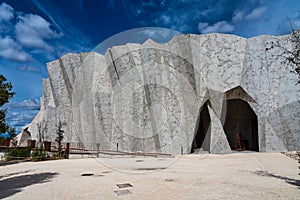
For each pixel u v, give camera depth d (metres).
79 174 9.47
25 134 39.00
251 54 24.28
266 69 23.73
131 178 8.37
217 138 21.19
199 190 6.29
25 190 6.55
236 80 23.86
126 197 5.59
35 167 12.30
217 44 24.33
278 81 23.38
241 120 28.39
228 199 5.34
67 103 28.62
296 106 22.52
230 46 24.47
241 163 13.30
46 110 29.98
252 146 27.28
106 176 8.88
